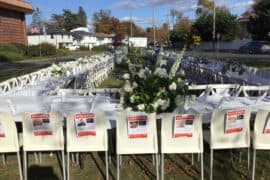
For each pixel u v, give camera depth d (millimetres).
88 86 11969
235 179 4531
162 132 4184
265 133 4293
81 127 4188
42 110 5289
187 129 4148
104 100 5938
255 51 38719
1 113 4172
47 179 4656
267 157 5250
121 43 49625
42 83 8875
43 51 36938
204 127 5125
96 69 13859
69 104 5652
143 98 4289
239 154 5332
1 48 30875
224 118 4184
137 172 4793
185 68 14258
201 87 6605
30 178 4688
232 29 48719
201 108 5203
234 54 37219
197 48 49250
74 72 11281
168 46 52625
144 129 4164
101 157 5332
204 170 4809
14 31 34812
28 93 7363
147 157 5336
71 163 5113
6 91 7820
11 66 24766
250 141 4734
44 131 4258
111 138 5285
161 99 4289
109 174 4746
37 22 52594
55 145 4324
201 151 4215
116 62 22312
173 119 4117
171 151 4215
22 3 35188
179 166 4969
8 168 5027
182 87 4508
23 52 34062
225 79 9906
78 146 4281
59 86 7691
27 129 4246
